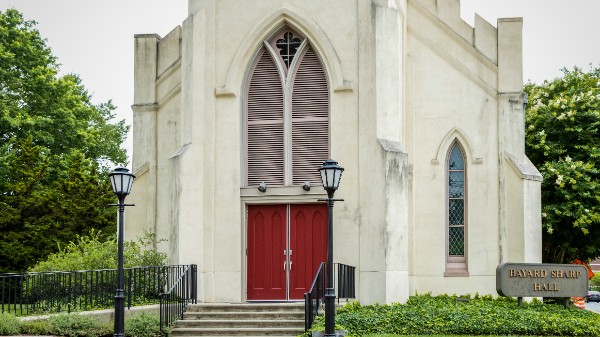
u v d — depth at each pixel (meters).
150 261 21.30
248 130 21.72
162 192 24.58
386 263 19.75
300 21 21.31
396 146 20.42
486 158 23.19
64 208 31.56
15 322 16.59
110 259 21.97
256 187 21.30
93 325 17.34
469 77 23.45
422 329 17.64
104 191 33.06
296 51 21.62
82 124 41.25
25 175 32.09
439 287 23.00
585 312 20.50
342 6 21.12
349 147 20.73
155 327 17.88
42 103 38.66
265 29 21.52
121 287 16.16
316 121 21.39
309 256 21.11
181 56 23.36
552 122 29.23
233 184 21.14
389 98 20.62
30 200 31.02
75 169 33.38
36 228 30.59
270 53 21.72
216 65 21.56
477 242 23.02
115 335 16.00
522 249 22.45
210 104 21.42
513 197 22.77
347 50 21.00
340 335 16.44
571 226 28.22
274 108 21.69
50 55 40.88
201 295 20.69
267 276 21.23
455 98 23.47
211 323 18.70
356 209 20.50
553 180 27.47
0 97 36.66
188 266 20.42
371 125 20.48
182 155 20.97
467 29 23.55
